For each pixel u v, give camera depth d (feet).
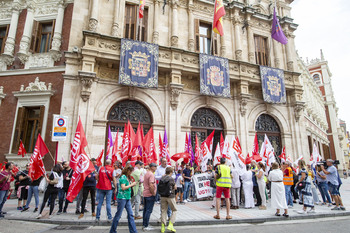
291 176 31.86
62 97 40.27
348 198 39.68
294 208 30.35
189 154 36.81
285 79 58.90
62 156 35.09
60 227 21.13
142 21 49.73
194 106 48.91
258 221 23.77
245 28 59.00
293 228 21.17
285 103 57.88
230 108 51.83
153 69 44.39
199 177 35.27
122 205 18.25
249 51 57.11
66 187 26.32
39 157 25.34
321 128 107.55
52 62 44.42
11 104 42.88
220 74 49.73
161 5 50.78
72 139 38.86
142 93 45.14
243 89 51.96
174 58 47.09
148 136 34.53
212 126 50.44
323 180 32.09
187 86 49.29
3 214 24.80
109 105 42.60
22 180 28.17
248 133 51.57
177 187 33.78
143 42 44.65
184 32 51.65
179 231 20.12
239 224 22.85
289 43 62.59
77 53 42.16
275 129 57.00
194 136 48.32
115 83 43.55
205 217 24.45
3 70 44.42
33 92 42.01
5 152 40.81
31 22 46.96
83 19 44.57
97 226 21.71
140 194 24.84
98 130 40.52
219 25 49.67
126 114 44.29
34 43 46.37
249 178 30.78
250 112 53.57
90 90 40.63
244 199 33.04
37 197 26.94
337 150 127.65
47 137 40.14
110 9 46.65
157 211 28.02
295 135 56.59
